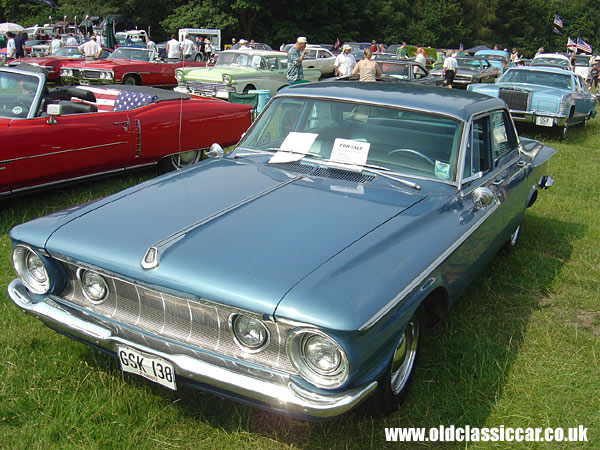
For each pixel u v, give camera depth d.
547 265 4.86
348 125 3.64
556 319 3.96
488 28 57.81
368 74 11.85
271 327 2.32
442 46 53.91
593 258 5.10
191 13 39.06
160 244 2.54
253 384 2.31
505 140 4.38
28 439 2.58
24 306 2.85
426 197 3.21
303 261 2.45
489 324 3.82
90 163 5.88
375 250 2.60
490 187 3.76
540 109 11.42
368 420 2.79
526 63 28.19
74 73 15.12
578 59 33.97
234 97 9.85
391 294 2.39
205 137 7.05
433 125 3.51
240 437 2.67
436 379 3.17
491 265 4.79
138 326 2.61
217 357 2.41
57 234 2.77
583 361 3.44
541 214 6.27
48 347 3.26
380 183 3.29
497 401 3.00
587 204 6.68
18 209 5.49
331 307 2.20
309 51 21.92
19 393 2.86
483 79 21.80
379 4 47.03
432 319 3.16
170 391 2.94
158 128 6.45
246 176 3.36
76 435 2.62
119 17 42.09
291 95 3.93
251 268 2.40
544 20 66.62
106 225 2.78
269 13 40.41
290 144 3.70
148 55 16.33
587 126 13.95
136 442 2.61
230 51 14.88
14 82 5.75
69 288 2.85
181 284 2.38
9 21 46.94
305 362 2.26
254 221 2.75
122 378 3.02
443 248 2.87
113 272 2.55
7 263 4.33
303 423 2.77
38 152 5.34
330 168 3.46
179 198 3.04
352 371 2.22
